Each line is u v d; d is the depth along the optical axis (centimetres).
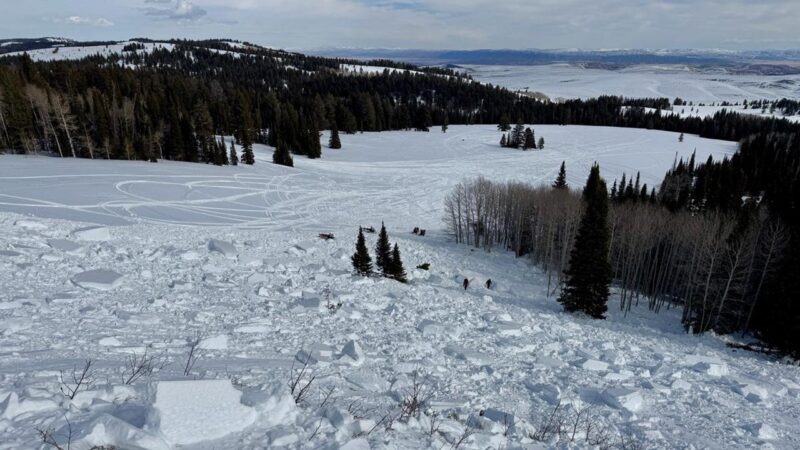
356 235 4941
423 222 6625
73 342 967
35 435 468
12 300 1238
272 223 5550
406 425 705
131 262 2022
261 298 1744
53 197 5016
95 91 8531
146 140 8000
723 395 1438
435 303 2238
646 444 986
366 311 1834
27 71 9800
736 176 7625
